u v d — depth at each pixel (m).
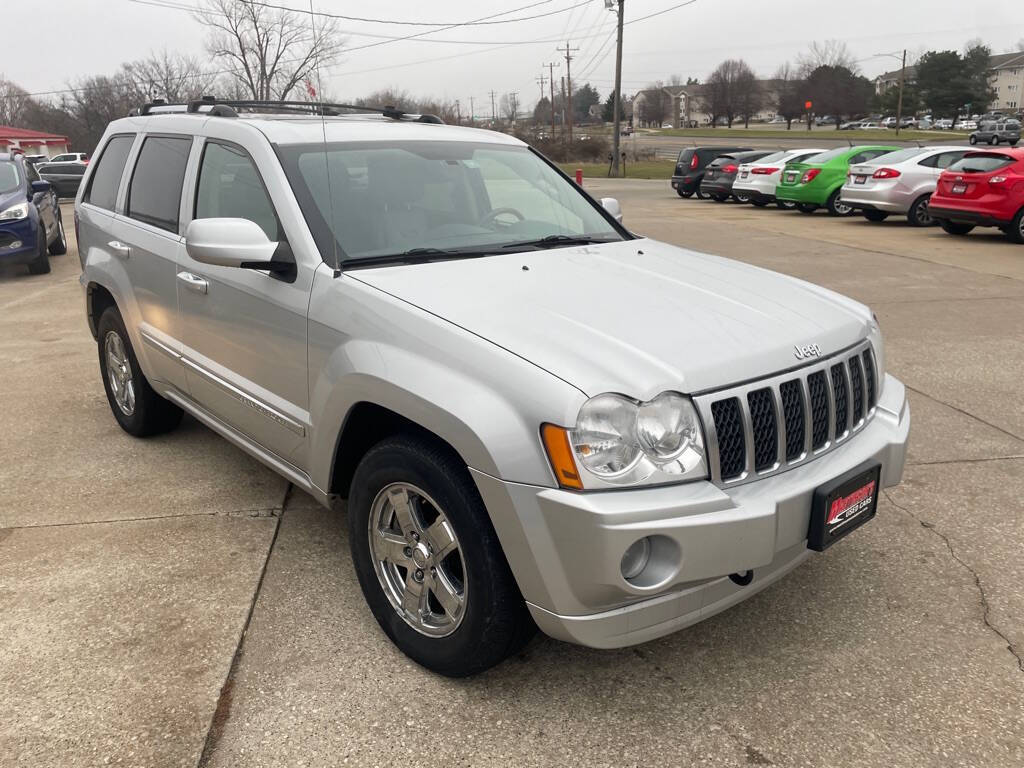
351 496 2.83
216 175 3.64
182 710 2.52
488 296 2.72
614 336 2.45
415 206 3.36
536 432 2.23
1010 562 3.38
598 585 2.21
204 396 3.79
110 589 3.19
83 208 4.92
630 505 2.18
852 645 2.84
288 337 3.06
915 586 3.21
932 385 5.73
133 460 4.52
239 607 3.07
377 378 2.58
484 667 2.55
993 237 13.83
